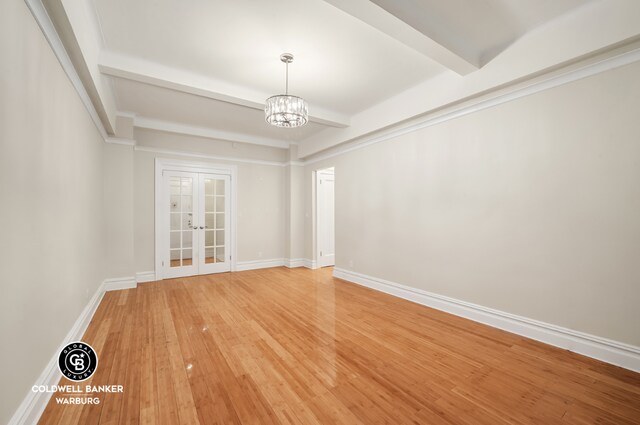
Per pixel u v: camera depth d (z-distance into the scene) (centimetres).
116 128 432
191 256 548
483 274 307
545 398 183
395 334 281
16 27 143
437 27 237
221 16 227
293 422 162
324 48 273
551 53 238
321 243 636
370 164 457
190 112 445
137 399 181
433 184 360
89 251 315
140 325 302
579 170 241
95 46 253
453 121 337
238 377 207
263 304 375
